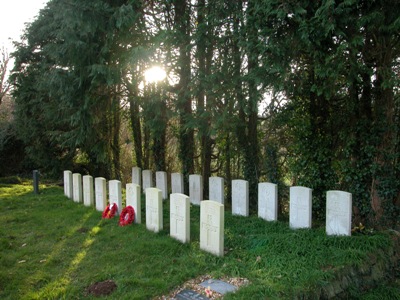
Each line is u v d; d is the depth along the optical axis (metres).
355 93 8.13
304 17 6.02
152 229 7.41
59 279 5.09
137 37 9.88
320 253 5.82
